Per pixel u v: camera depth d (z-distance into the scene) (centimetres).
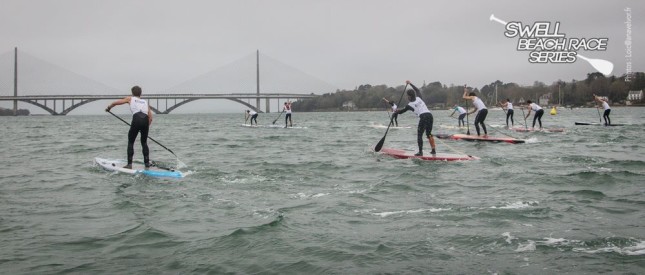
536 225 608
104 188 895
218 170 1131
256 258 497
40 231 599
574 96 13900
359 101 16162
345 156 1449
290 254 508
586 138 2073
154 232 591
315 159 1374
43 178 1026
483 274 448
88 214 688
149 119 1100
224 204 752
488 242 541
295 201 773
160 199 791
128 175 1046
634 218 636
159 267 475
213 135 2791
